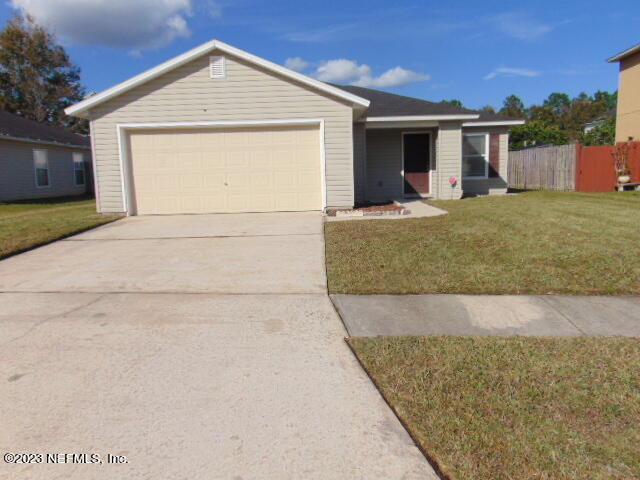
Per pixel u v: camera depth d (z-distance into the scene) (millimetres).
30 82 39844
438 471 2299
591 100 83875
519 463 2318
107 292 5324
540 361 3465
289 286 5457
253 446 2502
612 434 2561
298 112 11336
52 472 2299
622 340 3902
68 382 3203
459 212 10273
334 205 11508
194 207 11656
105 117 11281
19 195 19000
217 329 4184
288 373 3338
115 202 11453
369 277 5684
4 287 5566
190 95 11289
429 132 15477
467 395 2967
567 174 16812
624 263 5820
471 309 4680
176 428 2666
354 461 2375
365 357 3543
